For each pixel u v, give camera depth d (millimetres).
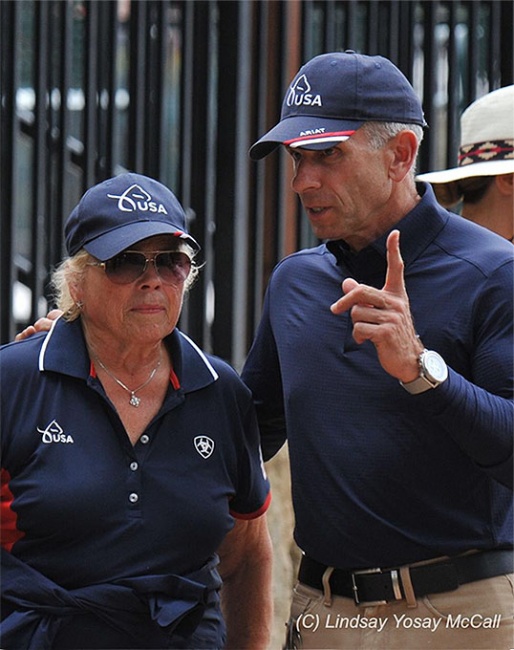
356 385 11688
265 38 20344
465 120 14539
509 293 11359
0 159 18469
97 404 11352
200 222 20062
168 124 20250
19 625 11039
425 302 11586
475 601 11594
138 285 11227
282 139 11562
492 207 14156
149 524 11203
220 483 11641
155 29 19672
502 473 11070
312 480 11922
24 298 19750
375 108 11578
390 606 11758
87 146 19125
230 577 13016
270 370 12891
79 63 19953
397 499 11586
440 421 10898
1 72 18453
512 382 11180
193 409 11672
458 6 21484
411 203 12008
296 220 20953
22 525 11078
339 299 11672
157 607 11086
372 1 20719
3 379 11273
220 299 20297
